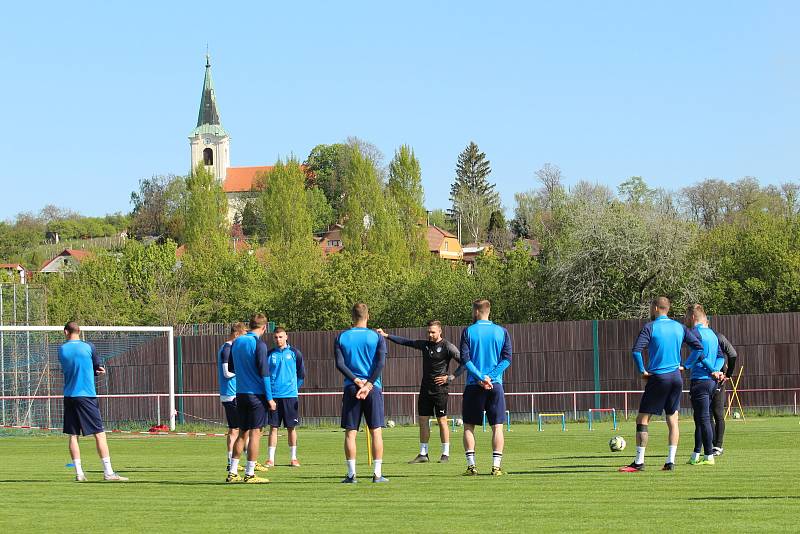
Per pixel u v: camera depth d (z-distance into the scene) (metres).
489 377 20.23
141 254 104.25
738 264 76.62
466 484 18.73
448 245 194.75
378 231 125.38
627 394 53.97
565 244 81.56
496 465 20.36
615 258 76.06
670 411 20.86
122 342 59.50
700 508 14.77
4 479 22.14
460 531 12.96
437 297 80.00
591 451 29.25
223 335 58.50
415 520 14.05
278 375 25.45
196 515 15.04
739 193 162.38
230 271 103.31
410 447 33.97
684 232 76.38
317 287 86.81
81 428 21.17
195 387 58.59
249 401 19.94
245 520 14.38
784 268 73.44
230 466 20.33
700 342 21.67
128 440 43.81
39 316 60.22
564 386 55.97
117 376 59.38
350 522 13.97
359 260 90.75
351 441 19.25
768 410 53.12
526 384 56.59
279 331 25.53
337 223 193.62
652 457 25.67
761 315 53.81
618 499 16.02
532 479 19.48
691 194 164.88
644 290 76.50
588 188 126.69
